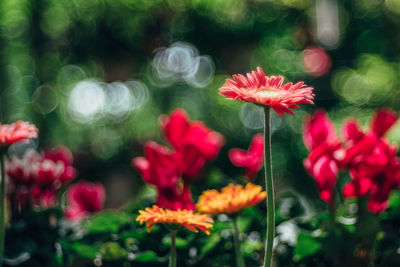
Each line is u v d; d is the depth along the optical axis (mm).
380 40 4551
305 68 4238
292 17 4316
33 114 4098
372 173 1134
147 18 4148
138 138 4074
